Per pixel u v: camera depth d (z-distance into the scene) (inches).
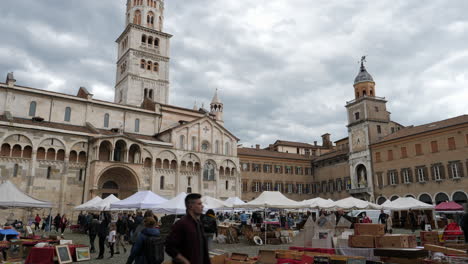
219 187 2723.9
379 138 3073.3
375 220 2130.9
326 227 871.7
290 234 1358.3
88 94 2527.1
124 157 2289.6
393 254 682.8
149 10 3341.5
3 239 938.1
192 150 2647.6
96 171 2103.8
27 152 2021.4
